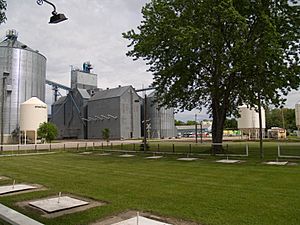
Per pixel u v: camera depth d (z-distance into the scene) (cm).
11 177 1484
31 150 3666
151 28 2769
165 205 852
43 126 5634
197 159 2181
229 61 2283
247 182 1204
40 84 7444
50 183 1283
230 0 2112
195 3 2450
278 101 2552
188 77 2648
